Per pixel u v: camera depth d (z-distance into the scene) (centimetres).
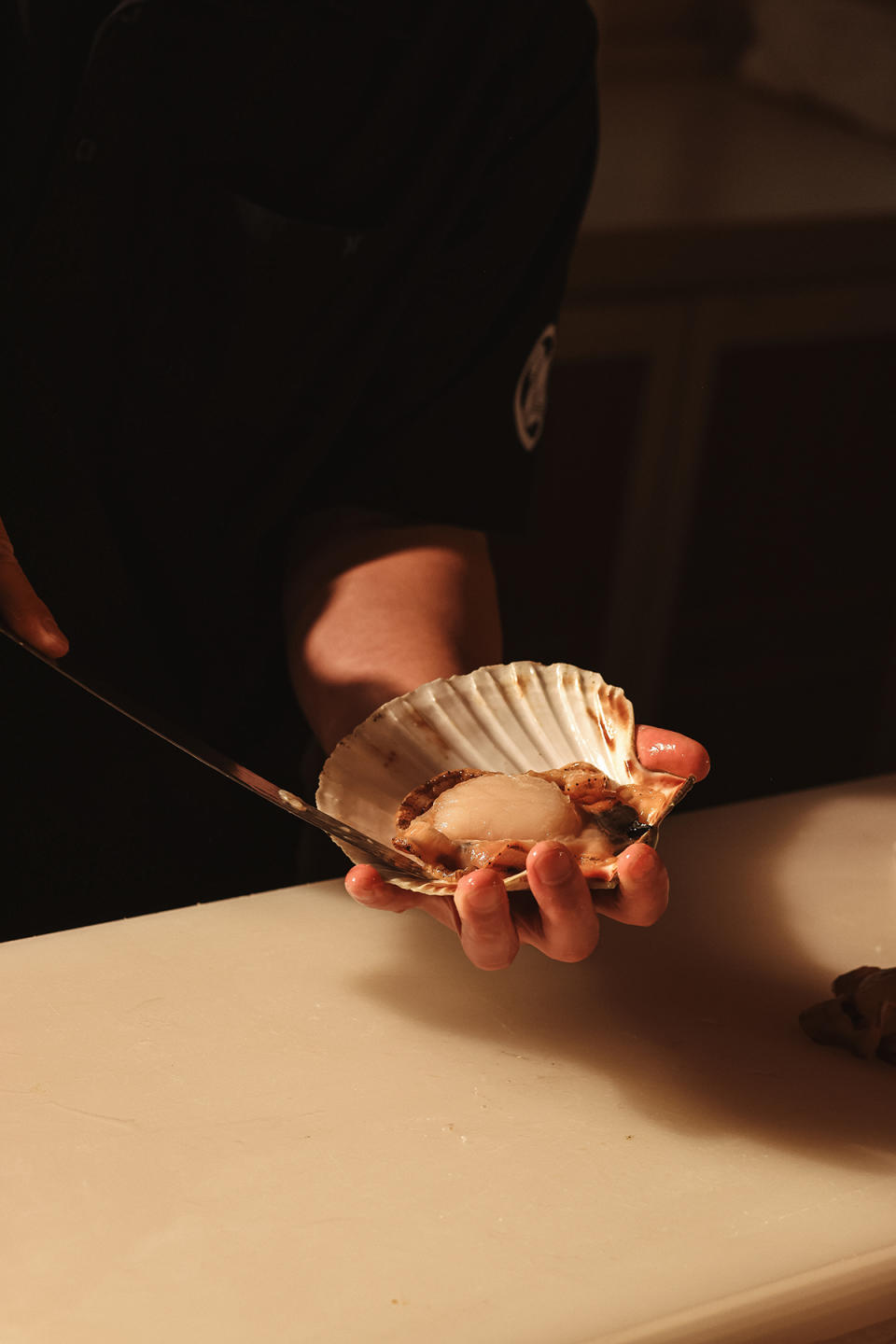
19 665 102
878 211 187
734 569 206
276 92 100
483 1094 80
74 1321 71
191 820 108
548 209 106
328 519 107
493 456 107
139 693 105
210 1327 71
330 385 104
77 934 86
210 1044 81
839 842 94
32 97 99
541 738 89
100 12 100
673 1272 74
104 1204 75
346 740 88
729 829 95
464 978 85
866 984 83
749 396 191
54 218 100
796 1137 79
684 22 247
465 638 99
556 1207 76
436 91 102
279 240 101
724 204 185
